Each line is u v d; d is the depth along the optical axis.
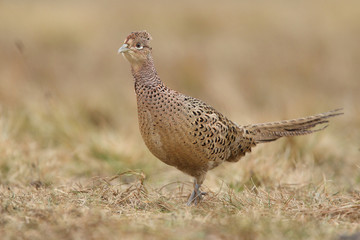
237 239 11.62
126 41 15.16
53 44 41.69
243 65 38.22
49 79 33.81
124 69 38.06
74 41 42.22
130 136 25.22
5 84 29.38
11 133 22.91
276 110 27.17
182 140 15.03
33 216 13.05
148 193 16.39
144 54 15.05
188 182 18.30
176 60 37.44
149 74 15.12
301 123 17.70
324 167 21.94
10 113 25.02
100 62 38.78
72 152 22.70
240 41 42.31
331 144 23.00
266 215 13.69
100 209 14.22
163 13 48.09
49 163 20.41
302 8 49.56
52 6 50.50
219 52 40.00
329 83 36.50
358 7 48.72
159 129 14.99
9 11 47.00
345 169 21.89
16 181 18.70
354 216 13.95
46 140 24.42
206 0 53.78
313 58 38.91
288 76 36.62
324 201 15.63
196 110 15.17
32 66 35.16
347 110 29.58
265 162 20.02
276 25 44.81
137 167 21.52
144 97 15.09
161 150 15.40
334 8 48.78
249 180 18.89
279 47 41.03
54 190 16.02
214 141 15.58
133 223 12.80
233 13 48.09
